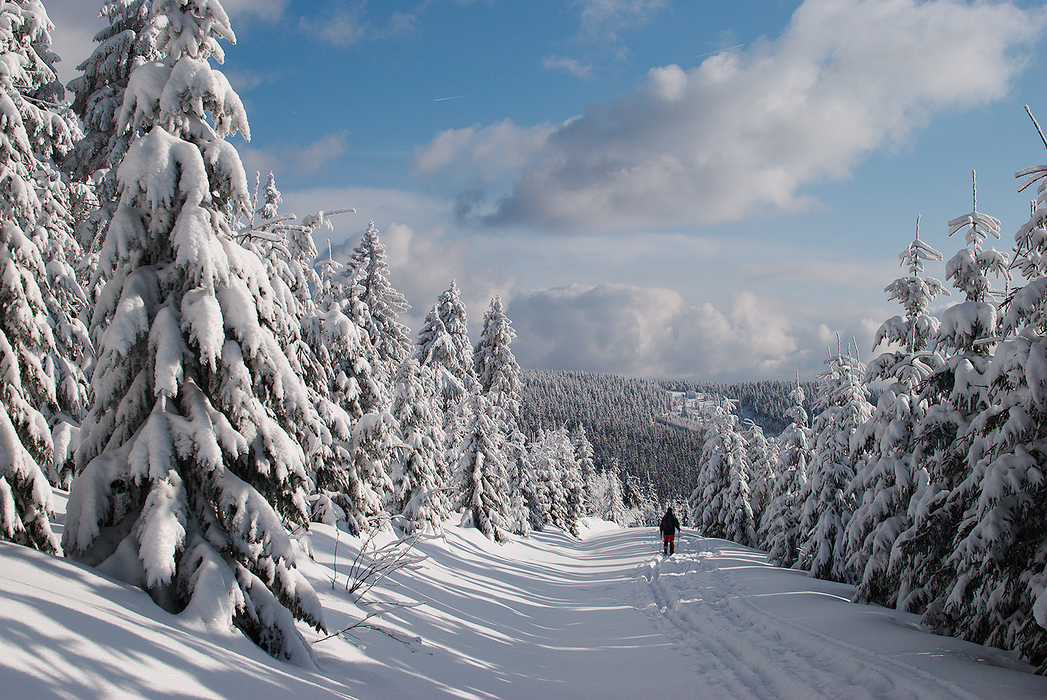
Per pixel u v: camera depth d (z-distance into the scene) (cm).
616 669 993
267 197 2078
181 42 701
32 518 616
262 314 716
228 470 658
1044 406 804
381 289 2870
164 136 664
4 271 731
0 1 1002
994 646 879
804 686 751
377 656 789
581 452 8688
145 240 666
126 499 629
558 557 3547
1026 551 840
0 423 607
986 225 1233
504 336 4403
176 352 633
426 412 2384
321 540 1330
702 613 1327
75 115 1456
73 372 1224
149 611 545
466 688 795
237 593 610
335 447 1336
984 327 1092
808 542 2078
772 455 3975
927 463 1130
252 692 496
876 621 1060
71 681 384
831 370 2245
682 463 17112
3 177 813
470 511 2992
